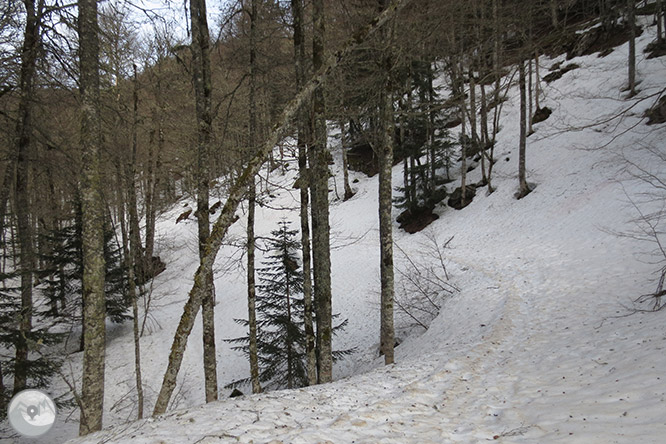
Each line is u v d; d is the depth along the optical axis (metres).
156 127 11.68
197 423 3.93
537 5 11.06
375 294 16.44
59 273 15.32
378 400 4.86
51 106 8.39
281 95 8.98
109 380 13.38
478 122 26.14
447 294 13.45
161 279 21.59
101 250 5.70
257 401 4.73
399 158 30.09
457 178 24.19
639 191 13.20
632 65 18.81
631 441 2.92
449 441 3.59
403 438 3.68
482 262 14.69
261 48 8.80
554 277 11.10
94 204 5.60
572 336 6.95
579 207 14.98
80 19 5.49
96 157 5.64
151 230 20.92
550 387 4.74
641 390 3.83
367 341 13.69
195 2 6.80
